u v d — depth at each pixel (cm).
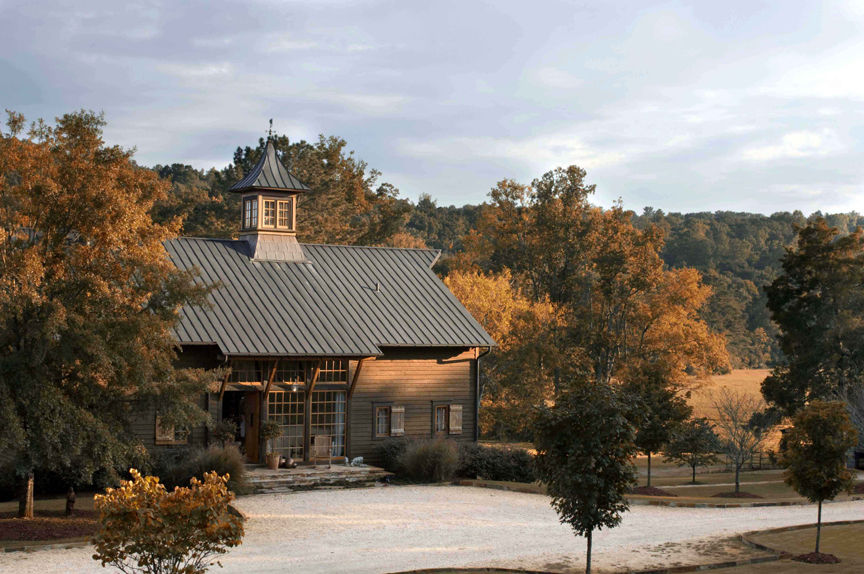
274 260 3825
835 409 2064
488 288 6103
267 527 2445
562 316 6594
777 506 2966
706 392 7362
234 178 6919
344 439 3538
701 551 2102
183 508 1360
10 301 2138
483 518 2592
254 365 3347
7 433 2100
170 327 2448
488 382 5916
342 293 3759
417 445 3425
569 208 7406
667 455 3928
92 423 2228
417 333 3638
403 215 7644
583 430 1773
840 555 2047
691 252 14312
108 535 1347
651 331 7019
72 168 2275
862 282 4953
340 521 2536
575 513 1788
